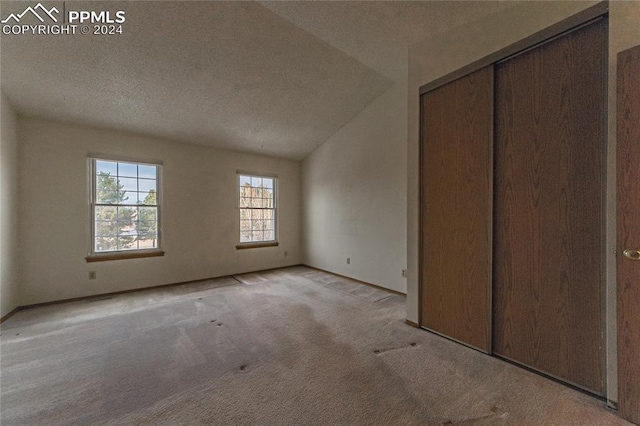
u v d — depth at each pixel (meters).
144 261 4.03
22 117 3.20
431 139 2.55
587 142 1.65
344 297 3.60
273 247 5.43
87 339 2.39
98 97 3.14
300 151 5.38
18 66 2.60
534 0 1.86
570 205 1.72
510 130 2.01
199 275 4.54
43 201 3.33
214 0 2.24
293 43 2.77
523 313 1.94
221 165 4.80
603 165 1.59
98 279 3.68
